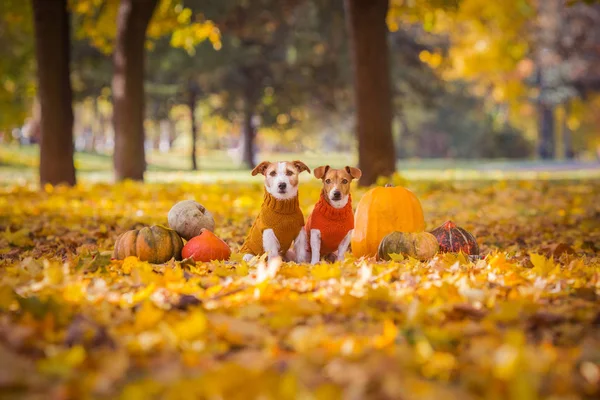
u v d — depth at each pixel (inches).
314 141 3240.7
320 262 259.3
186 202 270.7
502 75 1902.1
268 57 1438.2
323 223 262.1
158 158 1879.9
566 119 2118.6
